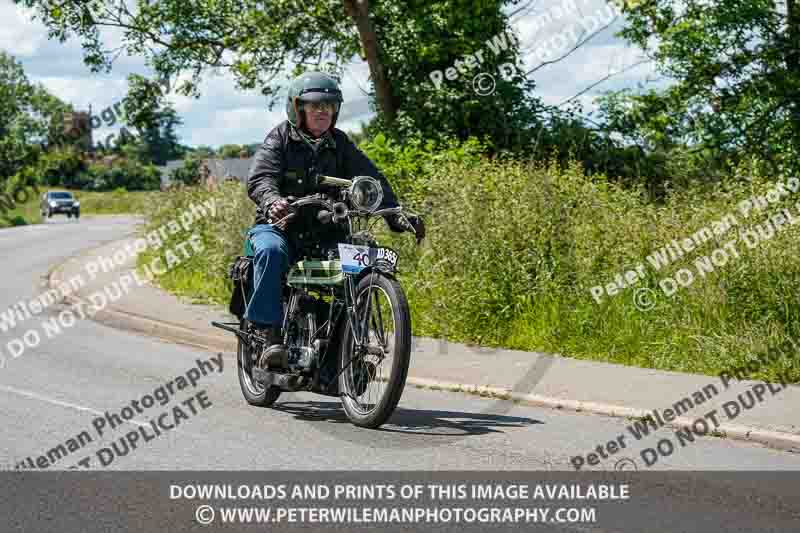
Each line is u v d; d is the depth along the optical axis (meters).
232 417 7.44
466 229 11.92
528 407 8.05
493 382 8.87
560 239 11.61
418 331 11.95
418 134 18.94
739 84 19.80
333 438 6.66
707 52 19.97
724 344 9.31
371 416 6.88
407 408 7.97
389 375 6.72
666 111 19.64
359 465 5.91
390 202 7.51
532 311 11.21
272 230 7.27
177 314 14.25
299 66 21.80
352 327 6.84
